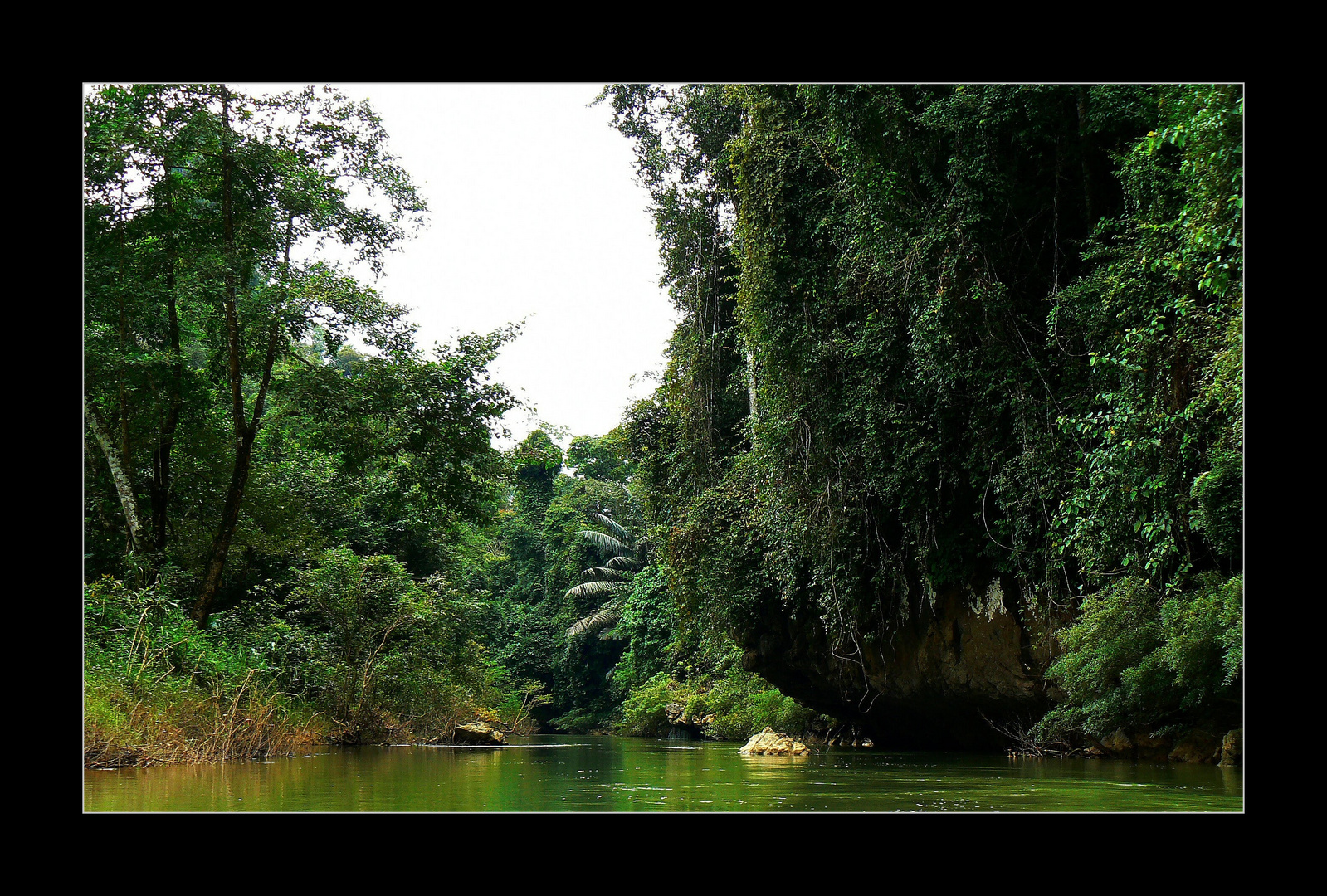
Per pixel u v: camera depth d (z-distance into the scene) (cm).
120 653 1073
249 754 1116
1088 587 1033
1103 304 920
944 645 1243
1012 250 1095
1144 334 840
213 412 1648
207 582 1412
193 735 1052
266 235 1442
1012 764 1008
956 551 1185
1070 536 942
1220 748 910
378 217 1546
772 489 1387
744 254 1388
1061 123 1002
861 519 1283
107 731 906
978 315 1059
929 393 1168
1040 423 1038
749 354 1603
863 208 1120
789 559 1399
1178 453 823
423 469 1512
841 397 1273
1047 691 1094
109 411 1499
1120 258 934
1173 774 814
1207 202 699
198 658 1162
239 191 1454
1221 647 814
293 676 1459
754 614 1614
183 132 1355
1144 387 848
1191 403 782
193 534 1586
